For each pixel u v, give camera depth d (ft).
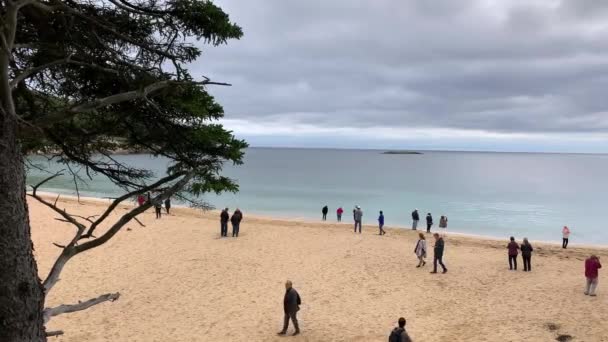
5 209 12.49
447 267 67.67
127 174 18.29
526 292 55.98
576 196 233.96
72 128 16.83
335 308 49.88
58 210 14.67
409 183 305.53
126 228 88.53
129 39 15.61
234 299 51.96
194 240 81.25
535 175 446.60
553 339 41.63
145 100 15.16
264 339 41.42
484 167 619.67
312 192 231.91
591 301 52.21
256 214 148.97
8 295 12.57
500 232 128.06
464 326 45.06
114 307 48.44
